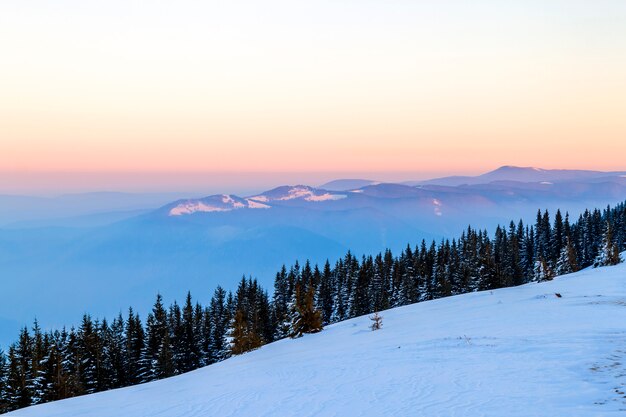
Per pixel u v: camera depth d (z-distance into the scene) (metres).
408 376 18.91
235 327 67.94
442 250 120.94
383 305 98.69
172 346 82.38
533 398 13.27
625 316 28.84
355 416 14.18
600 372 15.39
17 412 25.23
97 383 72.75
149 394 26.84
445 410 13.28
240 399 19.75
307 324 58.97
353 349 31.22
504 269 106.50
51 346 63.78
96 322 78.38
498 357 20.09
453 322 36.88
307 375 23.42
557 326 26.95
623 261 83.25
